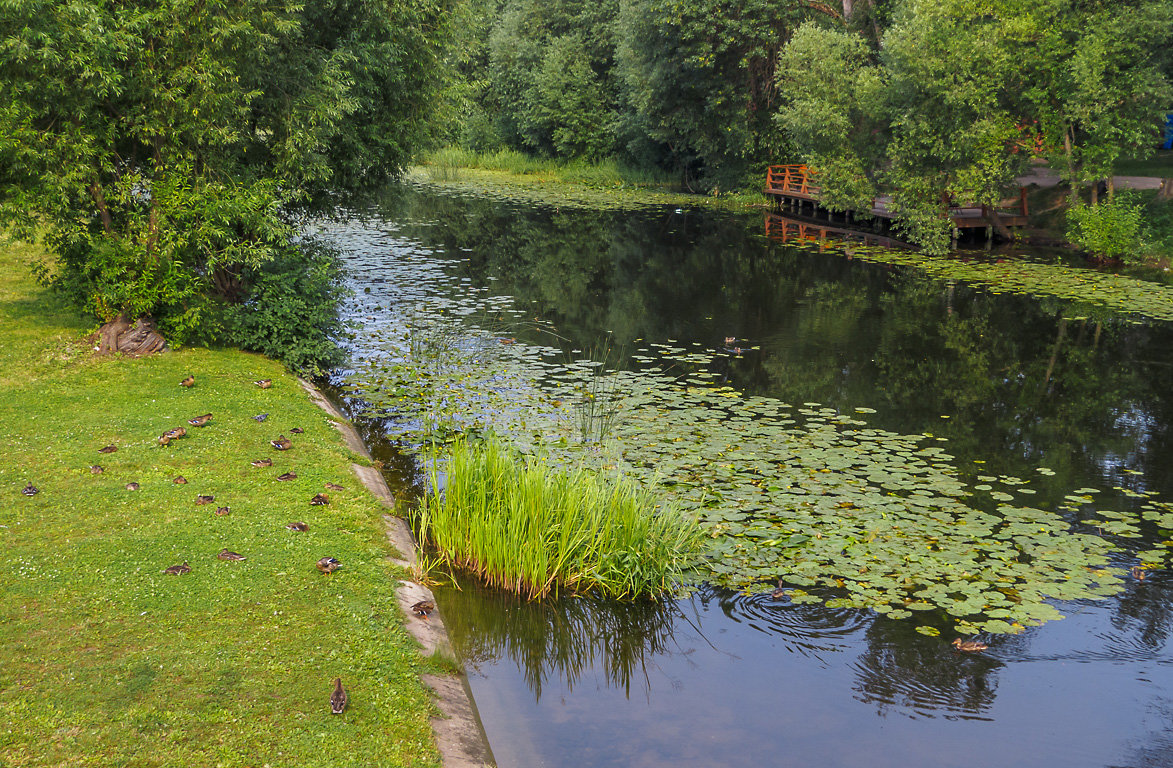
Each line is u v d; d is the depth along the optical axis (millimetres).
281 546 5914
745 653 5547
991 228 21188
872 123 22844
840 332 13773
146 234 9688
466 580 6258
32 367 9289
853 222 26594
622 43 33969
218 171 10211
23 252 15492
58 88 8703
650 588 6125
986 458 8602
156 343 10023
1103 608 5996
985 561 6426
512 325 13852
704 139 33125
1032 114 19406
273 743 3959
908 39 19766
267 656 4656
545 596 6098
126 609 4973
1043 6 18625
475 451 6902
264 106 11094
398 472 8078
